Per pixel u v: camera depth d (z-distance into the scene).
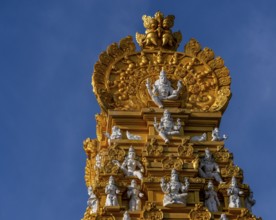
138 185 40.03
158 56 44.91
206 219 38.38
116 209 38.62
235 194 39.53
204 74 44.38
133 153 40.94
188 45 45.31
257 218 38.78
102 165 41.00
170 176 39.88
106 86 43.72
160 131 41.56
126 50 44.94
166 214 38.59
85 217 39.44
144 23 46.91
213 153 41.34
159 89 43.53
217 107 43.22
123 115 42.66
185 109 42.94
